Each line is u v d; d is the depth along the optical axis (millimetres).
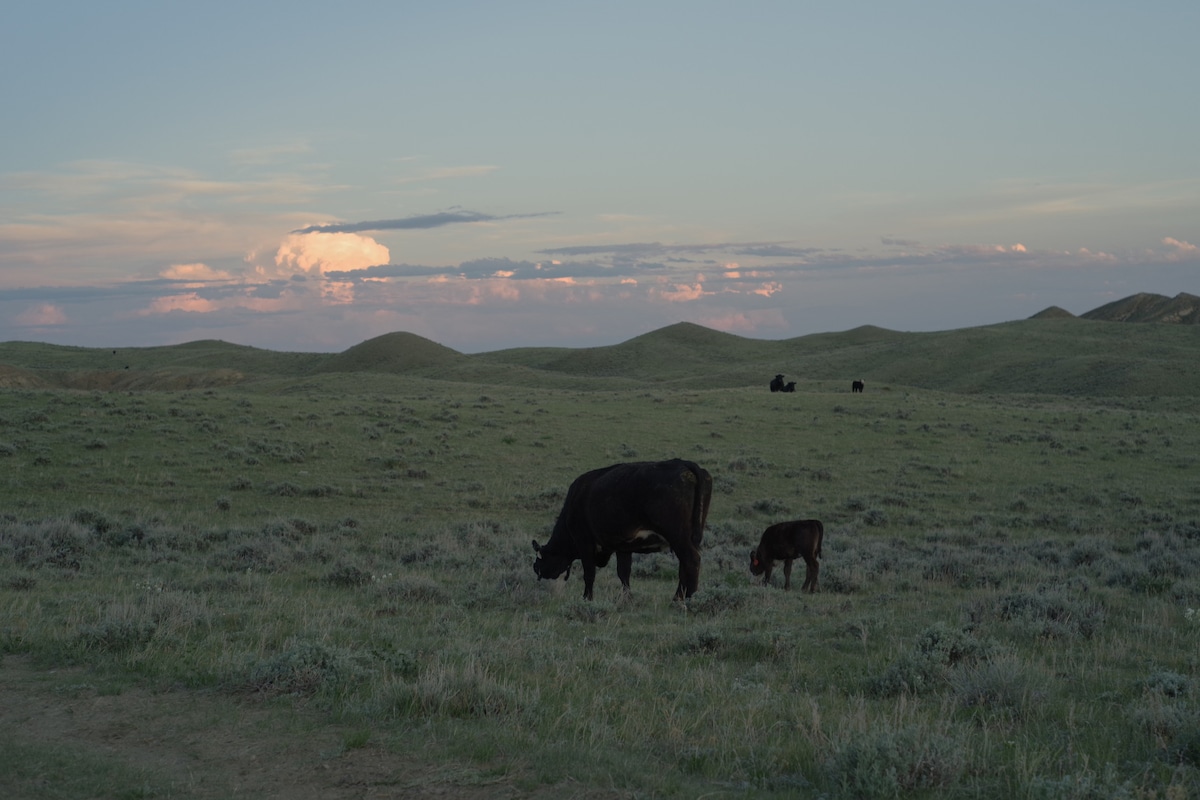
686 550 14180
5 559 17094
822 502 30859
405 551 20719
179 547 20281
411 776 5875
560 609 13320
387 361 163000
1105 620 12523
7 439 33250
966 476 35062
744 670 9617
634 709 7328
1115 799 5172
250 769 6094
